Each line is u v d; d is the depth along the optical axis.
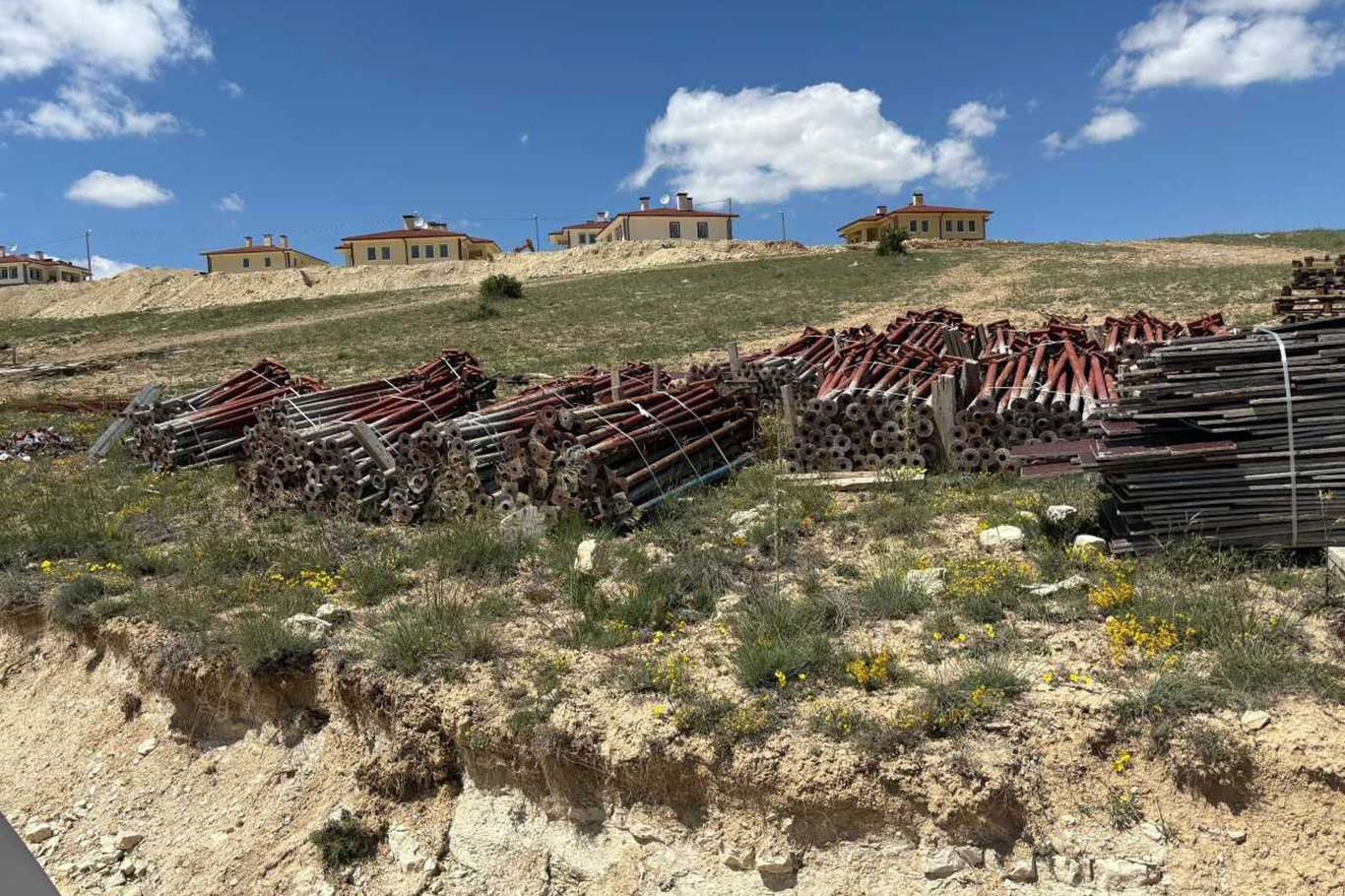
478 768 5.11
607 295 40.59
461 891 4.83
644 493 8.47
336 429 9.55
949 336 12.38
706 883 4.41
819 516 7.92
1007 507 7.73
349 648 5.84
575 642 5.62
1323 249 41.56
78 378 25.42
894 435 9.38
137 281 66.50
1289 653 4.66
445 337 30.09
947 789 4.16
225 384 13.96
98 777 6.04
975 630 5.27
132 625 6.56
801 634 5.29
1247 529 5.81
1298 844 3.89
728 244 62.75
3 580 7.49
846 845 4.30
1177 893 3.88
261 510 9.48
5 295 70.25
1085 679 4.58
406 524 8.70
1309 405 5.66
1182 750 4.13
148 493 10.67
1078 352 11.26
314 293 63.44
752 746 4.48
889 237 49.19
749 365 12.58
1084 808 4.12
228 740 5.97
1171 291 26.58
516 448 8.16
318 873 5.04
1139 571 5.79
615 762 4.67
